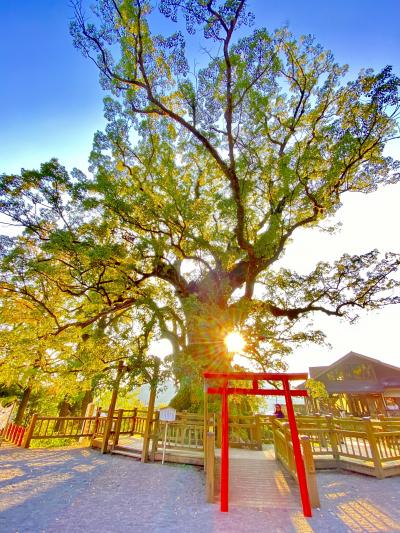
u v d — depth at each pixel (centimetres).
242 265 1475
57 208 1159
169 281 1447
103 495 582
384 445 820
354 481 724
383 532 435
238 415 1239
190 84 1213
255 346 1248
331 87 1284
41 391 2159
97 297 1340
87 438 1304
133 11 1058
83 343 1278
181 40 1091
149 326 1088
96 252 1039
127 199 1309
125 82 1201
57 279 1145
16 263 1031
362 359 2339
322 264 1314
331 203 1236
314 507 534
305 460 573
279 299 1429
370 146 1129
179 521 466
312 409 2209
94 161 1423
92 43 1159
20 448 1082
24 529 412
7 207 1079
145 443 898
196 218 1212
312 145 1230
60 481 669
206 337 1210
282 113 1468
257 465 824
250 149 1290
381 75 973
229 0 934
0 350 1186
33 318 1210
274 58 1112
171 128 1467
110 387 1001
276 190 1350
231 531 433
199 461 834
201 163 1605
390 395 2164
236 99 1160
